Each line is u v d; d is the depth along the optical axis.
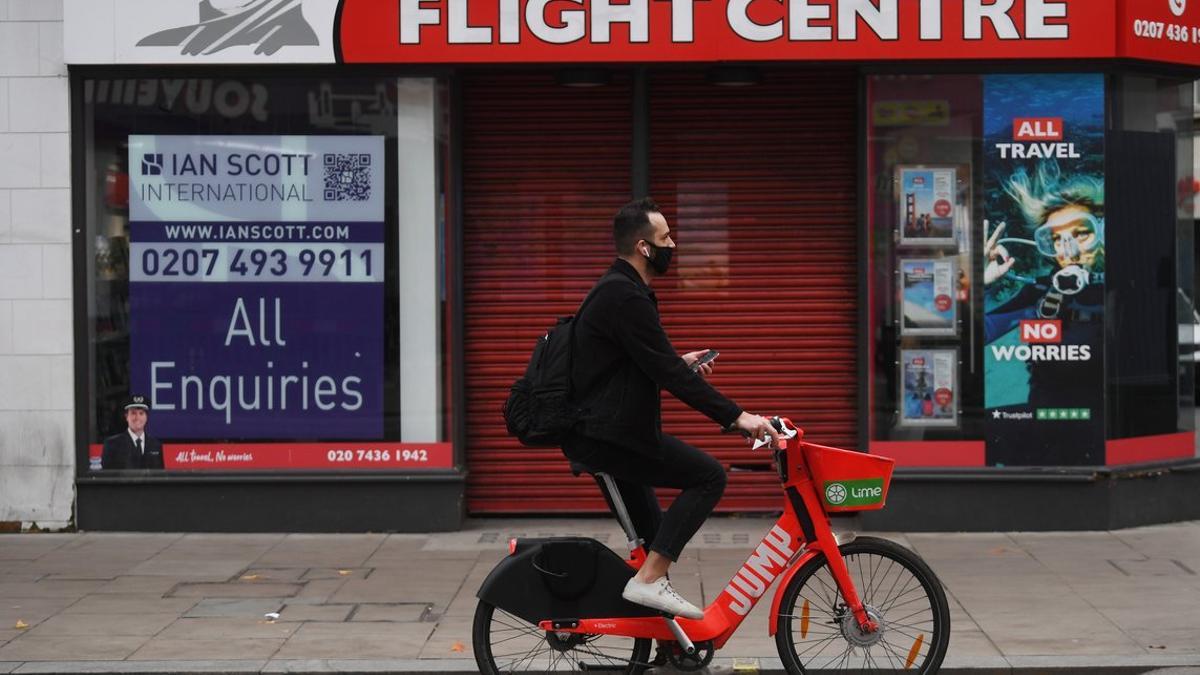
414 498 10.83
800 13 10.41
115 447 10.87
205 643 7.61
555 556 6.29
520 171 11.26
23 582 9.16
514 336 11.29
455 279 10.92
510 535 10.77
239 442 10.87
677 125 11.24
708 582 8.99
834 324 11.25
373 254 10.87
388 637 7.74
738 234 11.27
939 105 10.71
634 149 11.16
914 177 10.76
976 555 9.90
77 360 10.82
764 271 11.26
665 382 5.98
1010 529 10.73
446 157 10.84
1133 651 7.31
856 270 11.20
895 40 10.41
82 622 8.09
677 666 6.41
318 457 10.88
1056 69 10.63
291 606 8.49
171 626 7.99
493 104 11.23
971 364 10.78
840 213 11.22
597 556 6.31
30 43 10.70
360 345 10.88
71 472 10.82
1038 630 7.78
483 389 11.32
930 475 10.70
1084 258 10.74
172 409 10.87
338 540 10.59
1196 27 10.88
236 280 10.84
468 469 11.30
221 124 10.80
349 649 7.49
